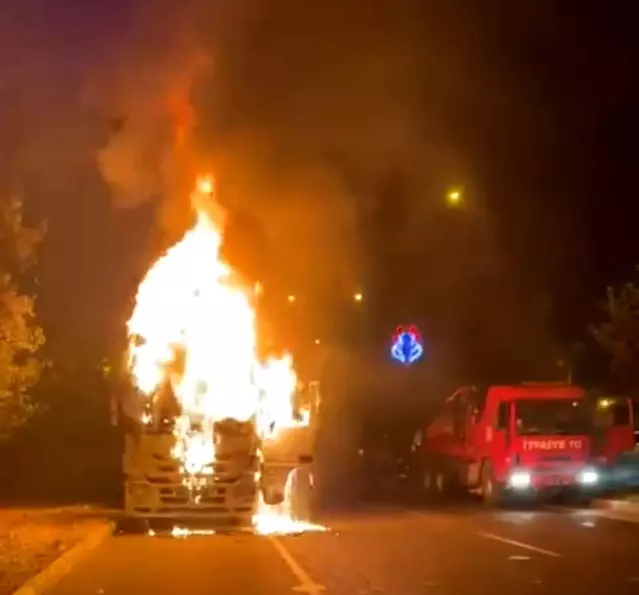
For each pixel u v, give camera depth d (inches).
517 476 1232.2
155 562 733.9
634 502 1178.6
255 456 954.7
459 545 831.1
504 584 620.1
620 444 1302.9
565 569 685.9
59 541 812.6
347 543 855.7
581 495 1307.8
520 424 1248.2
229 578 649.6
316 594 582.6
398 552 786.8
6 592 562.3
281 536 911.7
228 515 945.5
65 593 596.1
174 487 942.4
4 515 1032.8
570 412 1259.8
